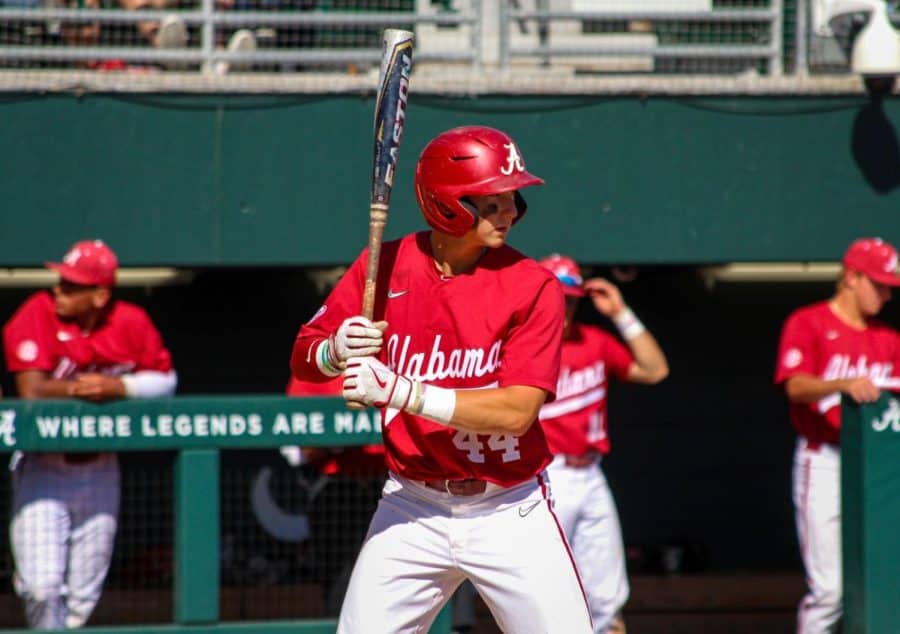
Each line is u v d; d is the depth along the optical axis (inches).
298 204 861.8
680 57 902.4
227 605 765.3
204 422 671.8
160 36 882.1
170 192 852.6
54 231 845.8
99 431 665.0
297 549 790.5
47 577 688.4
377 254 489.7
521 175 478.6
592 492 749.9
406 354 503.2
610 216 877.2
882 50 848.9
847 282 766.5
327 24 888.3
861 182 887.7
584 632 509.4
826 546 751.1
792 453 1080.8
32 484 690.2
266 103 856.3
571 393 745.0
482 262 501.4
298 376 530.6
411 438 505.7
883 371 765.3
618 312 770.2
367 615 515.8
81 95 844.0
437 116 866.1
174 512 685.3
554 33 978.7
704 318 1076.5
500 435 497.4
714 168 881.5
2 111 837.2
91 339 722.8
